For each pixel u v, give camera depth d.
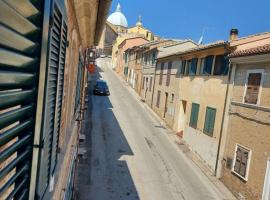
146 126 26.14
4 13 1.33
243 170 14.06
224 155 16.05
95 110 29.11
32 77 1.91
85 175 14.48
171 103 27.11
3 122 1.52
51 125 3.06
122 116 28.39
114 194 13.05
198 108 20.44
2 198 1.58
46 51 2.14
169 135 24.23
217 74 18.08
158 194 13.68
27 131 1.98
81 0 5.95
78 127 14.89
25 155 1.97
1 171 1.52
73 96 9.23
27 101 1.90
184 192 14.27
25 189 2.04
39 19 1.91
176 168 17.14
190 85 22.64
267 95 13.13
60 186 5.20
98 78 51.66
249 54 13.85
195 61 21.95
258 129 13.41
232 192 14.70
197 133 20.06
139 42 56.50
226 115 16.28
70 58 6.07
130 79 49.12
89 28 10.59
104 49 82.31
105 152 18.03
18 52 1.64
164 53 33.69
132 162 17.02
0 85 1.46
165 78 29.78
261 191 12.55
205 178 16.28
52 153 3.39
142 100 37.91
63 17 3.24
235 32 21.58
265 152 12.73
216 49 17.92
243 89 14.99
